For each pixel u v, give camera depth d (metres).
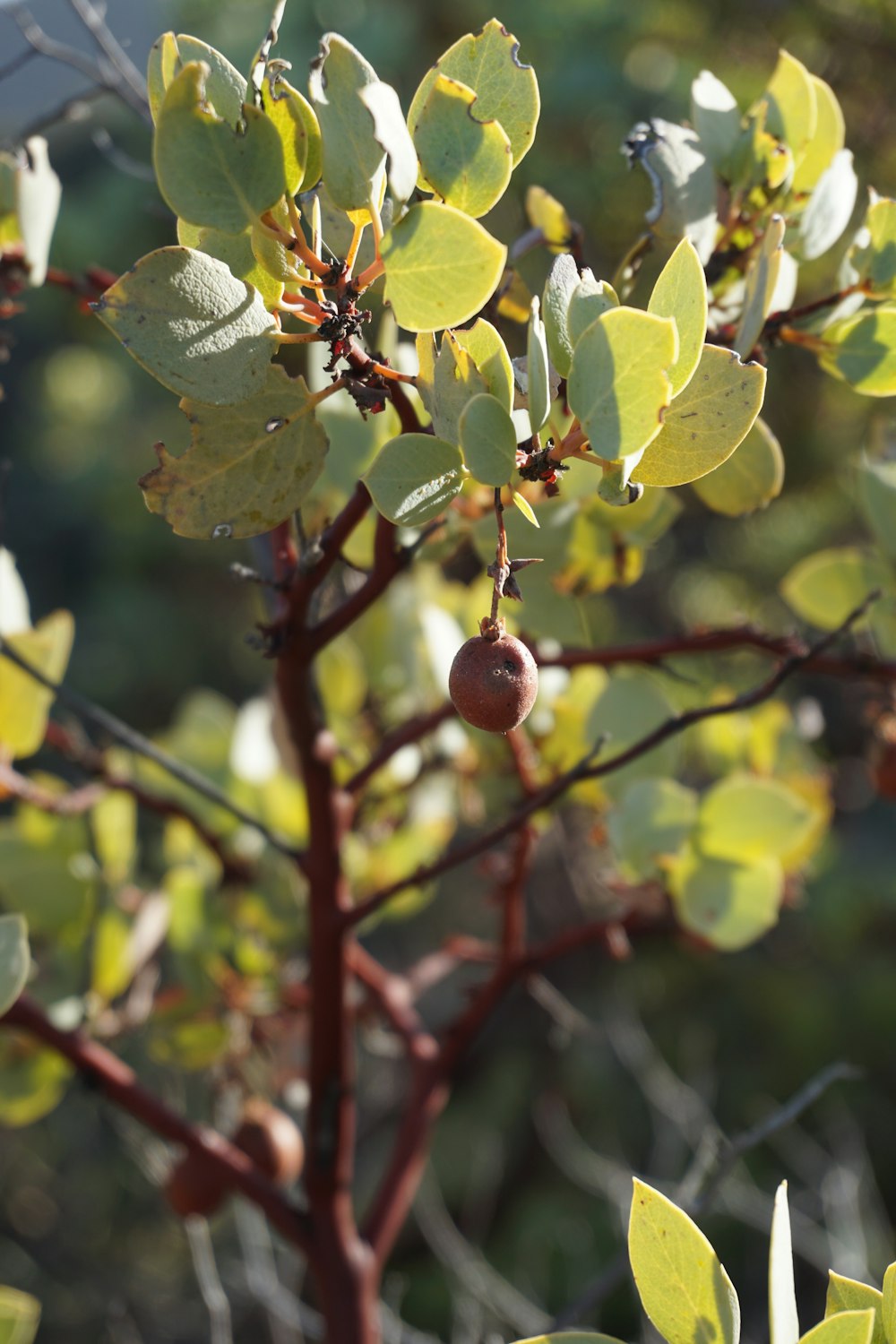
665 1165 1.58
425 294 0.58
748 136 0.67
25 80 1.95
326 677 0.92
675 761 0.80
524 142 0.60
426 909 2.34
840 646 0.82
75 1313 1.70
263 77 0.58
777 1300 0.56
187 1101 1.28
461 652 0.59
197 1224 0.77
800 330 0.68
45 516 3.16
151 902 0.87
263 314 0.59
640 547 0.74
